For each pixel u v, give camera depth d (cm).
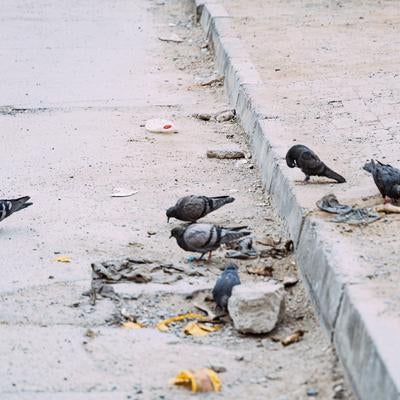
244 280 1183
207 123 1797
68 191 1475
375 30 2141
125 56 2194
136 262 1214
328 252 1089
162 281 1177
